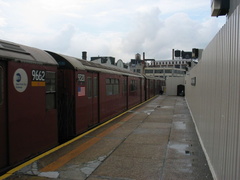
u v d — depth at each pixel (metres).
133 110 15.92
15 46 5.59
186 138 7.76
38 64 5.98
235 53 3.07
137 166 5.23
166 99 26.06
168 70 82.75
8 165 5.05
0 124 4.84
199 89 7.95
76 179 4.60
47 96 6.51
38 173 4.89
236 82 3.00
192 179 4.53
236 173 2.85
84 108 8.80
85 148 6.68
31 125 5.75
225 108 3.62
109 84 12.07
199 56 10.30
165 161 5.54
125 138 7.83
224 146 3.61
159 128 9.48
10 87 5.05
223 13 7.88
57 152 6.31
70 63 7.89
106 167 5.21
